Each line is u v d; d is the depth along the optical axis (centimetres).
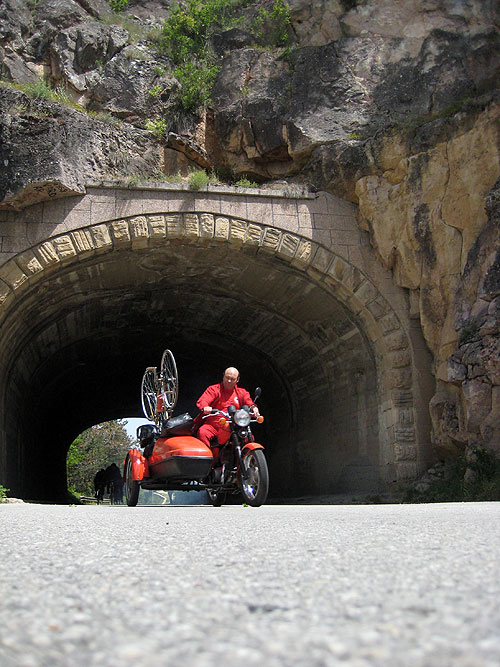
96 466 6047
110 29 1800
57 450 3397
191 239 1600
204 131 1775
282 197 1641
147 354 2645
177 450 830
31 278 1498
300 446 2278
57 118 1510
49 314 1825
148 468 910
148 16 2038
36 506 1030
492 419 1252
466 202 1479
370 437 1714
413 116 1623
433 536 330
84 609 154
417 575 202
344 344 1812
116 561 247
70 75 1725
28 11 1775
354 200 1667
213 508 824
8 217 1497
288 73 1753
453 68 1662
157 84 1742
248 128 1728
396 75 1688
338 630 129
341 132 1653
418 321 1622
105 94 1722
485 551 262
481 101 1479
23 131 1471
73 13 1784
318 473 2094
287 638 123
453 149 1499
